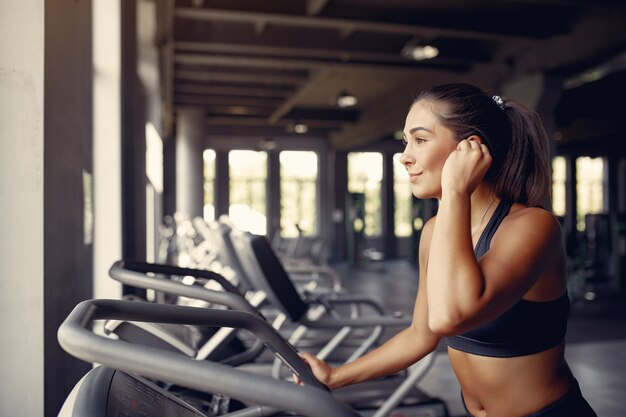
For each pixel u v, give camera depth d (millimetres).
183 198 12484
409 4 6988
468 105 1050
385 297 8672
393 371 1239
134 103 3764
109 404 732
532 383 1031
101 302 698
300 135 16234
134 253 3592
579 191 16422
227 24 7770
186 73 9711
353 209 14633
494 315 916
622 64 7066
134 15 3758
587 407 1079
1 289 1266
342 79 10867
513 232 981
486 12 7230
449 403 3381
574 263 9266
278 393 612
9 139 1271
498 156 1080
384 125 12273
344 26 7156
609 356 4742
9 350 1271
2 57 1271
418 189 1074
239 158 15930
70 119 1677
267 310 4570
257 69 9969
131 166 3619
